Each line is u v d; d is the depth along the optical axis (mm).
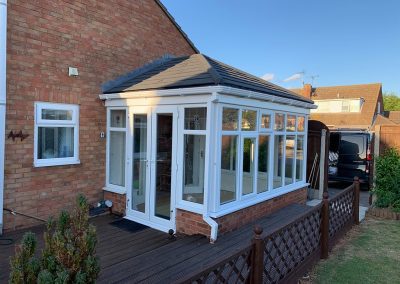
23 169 6008
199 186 5848
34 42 6059
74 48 6746
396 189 8133
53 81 6395
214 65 6875
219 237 5734
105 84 7410
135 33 8148
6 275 4160
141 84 6863
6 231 5828
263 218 7055
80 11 6836
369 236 6609
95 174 7273
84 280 2334
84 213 2557
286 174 8266
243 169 6457
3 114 5598
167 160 6309
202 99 5660
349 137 12102
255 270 3492
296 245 4555
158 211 6430
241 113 6270
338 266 5121
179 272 4316
